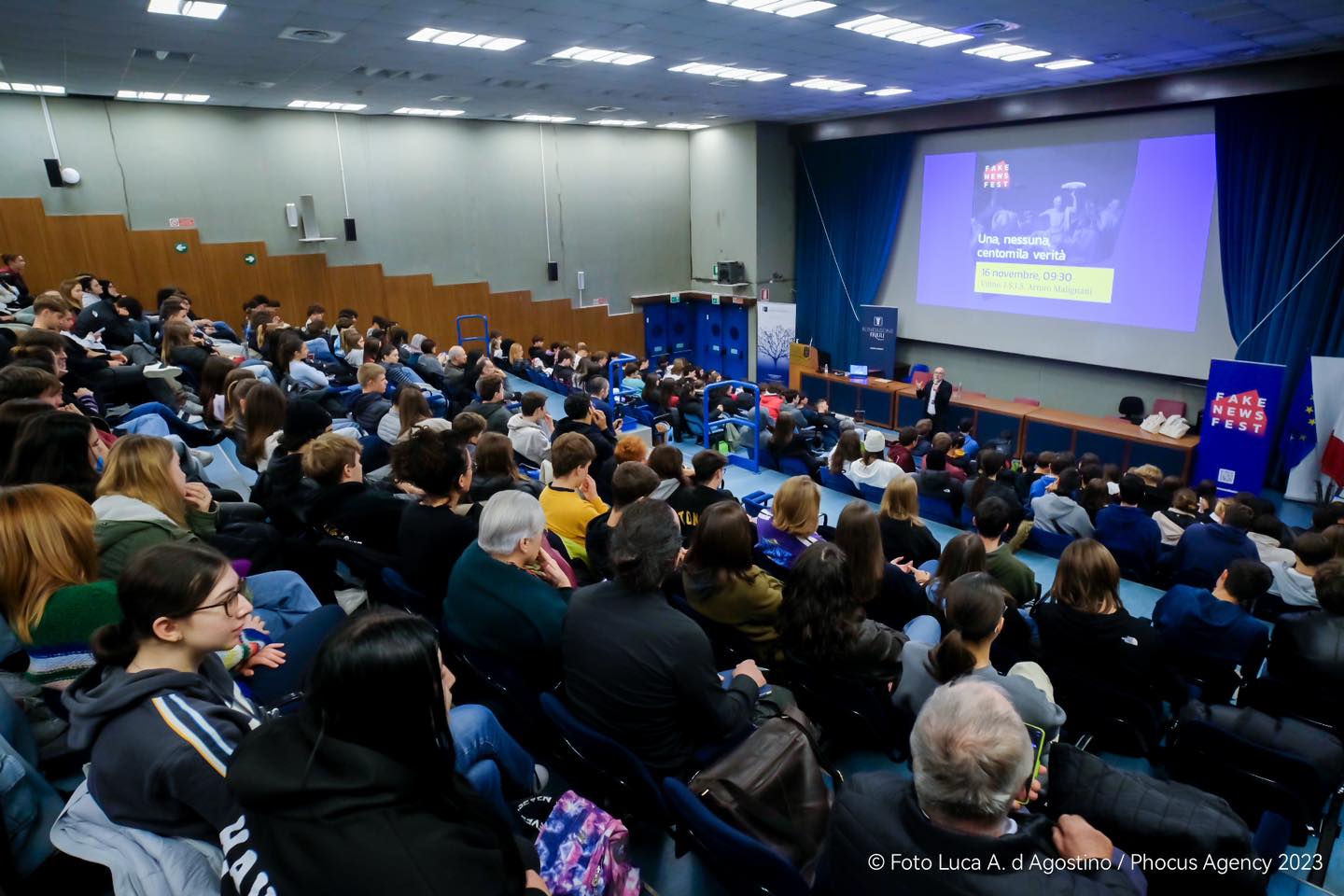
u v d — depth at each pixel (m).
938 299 12.43
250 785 0.99
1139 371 10.19
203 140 10.62
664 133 14.76
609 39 7.00
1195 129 9.14
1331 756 2.26
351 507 2.89
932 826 1.20
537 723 2.33
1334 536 3.83
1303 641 2.77
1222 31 6.71
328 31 6.45
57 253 9.42
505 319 13.51
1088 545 2.75
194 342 5.96
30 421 2.38
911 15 6.20
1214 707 2.49
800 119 13.32
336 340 8.60
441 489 2.64
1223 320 9.30
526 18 6.18
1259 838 2.18
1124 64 8.34
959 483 5.91
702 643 1.94
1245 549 4.18
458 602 2.25
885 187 12.75
